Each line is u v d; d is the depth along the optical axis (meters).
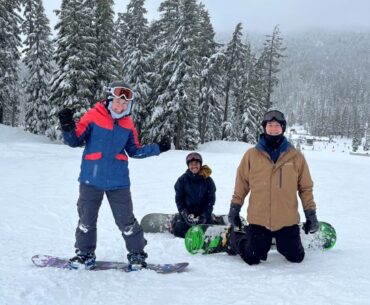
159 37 32.66
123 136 3.50
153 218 5.79
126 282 3.09
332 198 9.49
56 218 6.25
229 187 10.44
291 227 3.78
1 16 28.23
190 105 28.94
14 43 29.38
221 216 5.84
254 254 3.73
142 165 15.24
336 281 2.96
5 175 11.28
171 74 28.58
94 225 3.57
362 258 3.82
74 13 25.62
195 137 31.06
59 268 3.42
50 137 28.58
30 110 31.66
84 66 25.45
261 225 3.74
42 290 2.80
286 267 3.61
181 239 5.14
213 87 35.28
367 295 2.67
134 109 29.41
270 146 3.86
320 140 134.75
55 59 27.05
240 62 36.97
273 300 2.62
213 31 36.28
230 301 2.63
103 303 2.63
